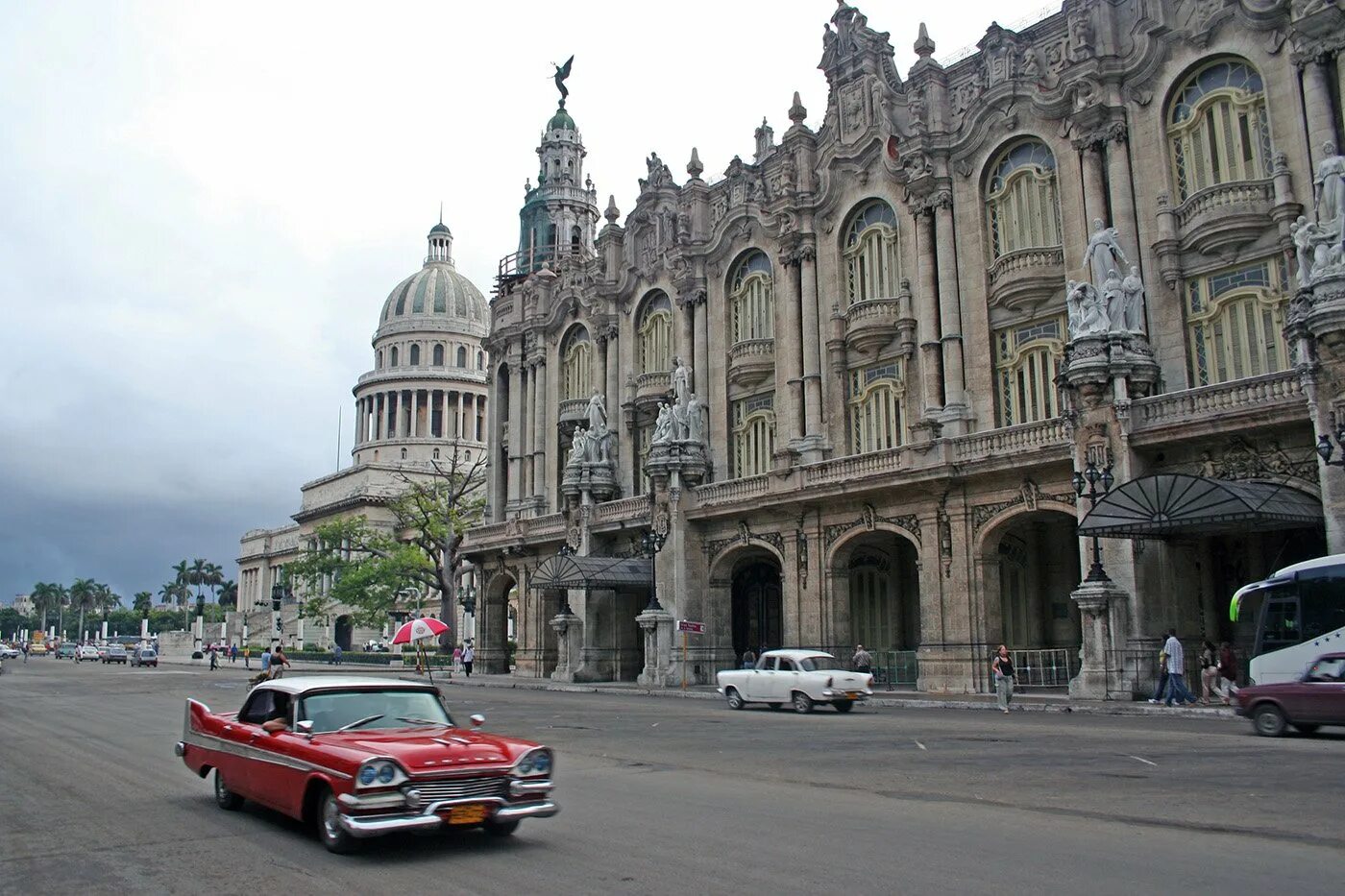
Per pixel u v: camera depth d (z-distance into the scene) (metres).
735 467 50.09
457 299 147.00
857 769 17.14
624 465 56.28
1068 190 37.53
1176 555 31.70
